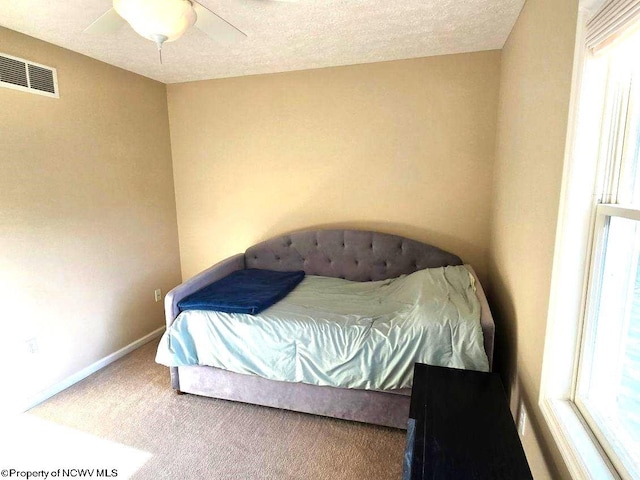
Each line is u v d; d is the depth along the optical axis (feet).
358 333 6.44
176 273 11.75
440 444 4.06
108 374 8.77
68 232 8.15
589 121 3.53
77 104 8.22
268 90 10.15
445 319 6.07
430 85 8.96
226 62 9.05
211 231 11.46
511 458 3.87
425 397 4.91
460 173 9.13
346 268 10.08
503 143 7.65
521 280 5.64
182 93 10.85
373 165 9.73
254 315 7.12
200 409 7.33
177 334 7.36
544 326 4.37
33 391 7.54
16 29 6.92
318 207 10.39
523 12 6.02
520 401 5.54
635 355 3.34
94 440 6.47
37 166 7.44
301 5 6.12
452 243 9.46
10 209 7.00
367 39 7.69
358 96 9.51
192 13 4.81
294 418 7.00
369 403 6.56
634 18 2.64
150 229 10.58
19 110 7.07
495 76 8.52
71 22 6.65
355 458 5.96
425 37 7.61
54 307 7.91
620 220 3.50
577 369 4.00
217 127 10.77
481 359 5.85
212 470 5.76
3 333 7.00
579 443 3.47
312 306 7.69
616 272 3.60
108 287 9.26
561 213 3.83
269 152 10.48
